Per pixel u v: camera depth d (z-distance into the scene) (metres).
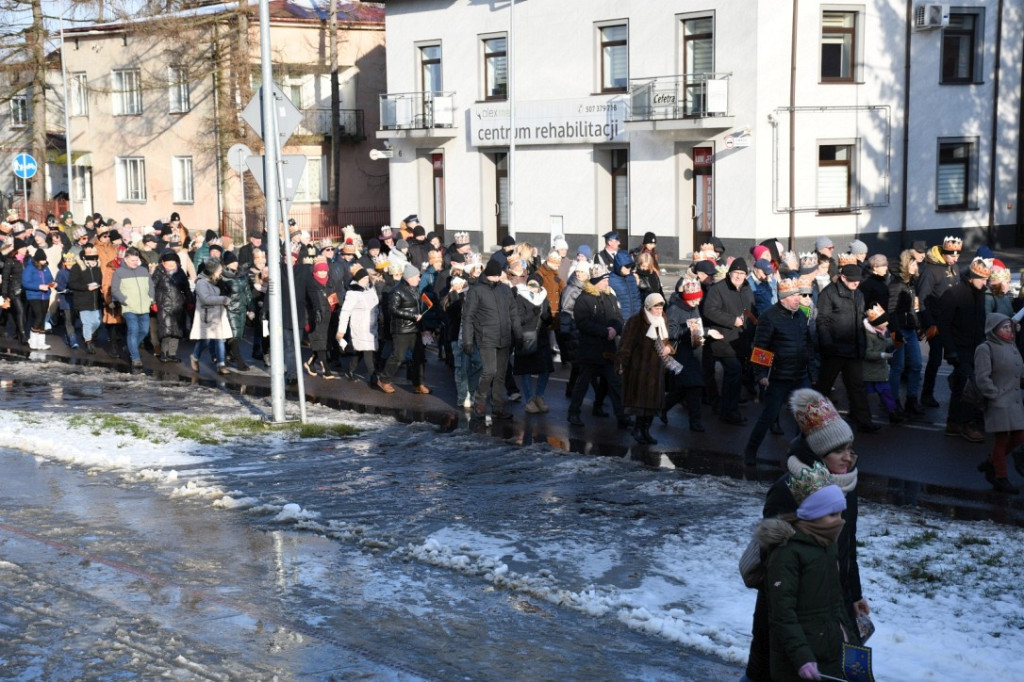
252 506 10.09
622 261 14.97
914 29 33.28
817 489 4.87
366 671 6.38
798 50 31.91
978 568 8.02
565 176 37.03
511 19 35.53
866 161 33.06
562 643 6.85
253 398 15.96
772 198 32.19
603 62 35.69
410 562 8.49
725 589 7.75
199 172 48.66
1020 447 10.37
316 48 47.75
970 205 35.06
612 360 13.61
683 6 33.16
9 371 18.52
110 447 12.54
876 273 13.77
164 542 9.03
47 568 8.35
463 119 39.75
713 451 12.37
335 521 9.52
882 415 14.16
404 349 16.22
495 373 14.13
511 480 11.02
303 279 17.48
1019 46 35.22
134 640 6.88
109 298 21.22
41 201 50.88
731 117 32.12
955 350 12.66
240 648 6.74
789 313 11.48
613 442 12.91
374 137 49.28
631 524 9.34
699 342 12.96
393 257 18.17
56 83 55.09
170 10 43.97
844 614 5.01
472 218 40.06
